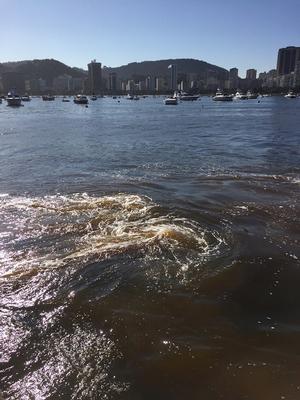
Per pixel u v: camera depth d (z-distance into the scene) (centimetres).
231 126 4972
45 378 591
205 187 1639
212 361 620
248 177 1841
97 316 732
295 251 991
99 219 1212
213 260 936
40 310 750
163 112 9212
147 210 1286
